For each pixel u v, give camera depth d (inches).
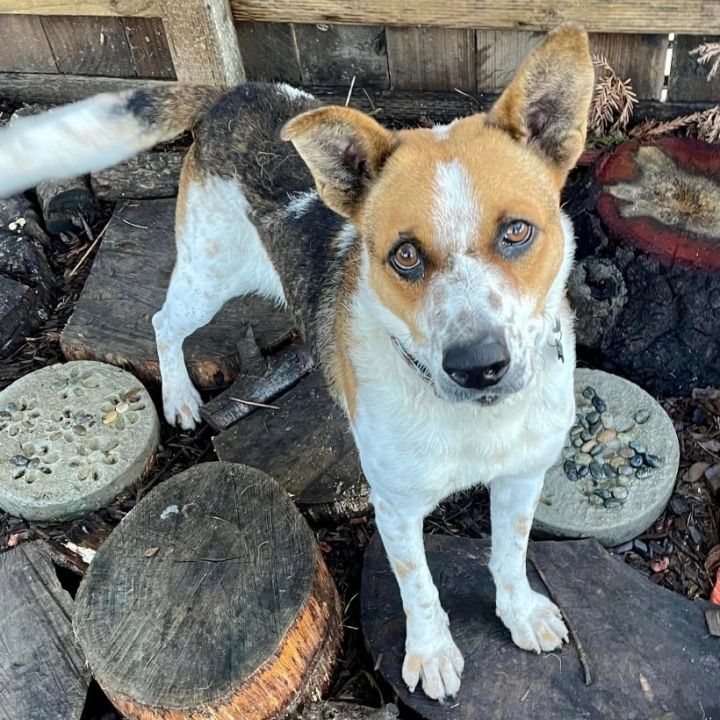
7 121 47.8
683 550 30.2
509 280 19.1
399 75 43.8
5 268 39.9
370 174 21.5
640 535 30.5
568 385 22.8
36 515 32.4
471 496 32.2
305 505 31.1
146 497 28.2
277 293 32.3
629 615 27.1
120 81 46.9
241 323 37.1
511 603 26.5
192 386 35.9
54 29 45.8
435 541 29.5
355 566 30.7
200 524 27.4
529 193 19.6
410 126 44.6
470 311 18.4
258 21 42.7
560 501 30.2
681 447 32.6
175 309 33.6
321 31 42.9
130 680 24.3
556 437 23.2
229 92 31.2
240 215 30.7
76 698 27.1
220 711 24.3
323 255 27.2
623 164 33.5
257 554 26.5
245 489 28.1
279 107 30.5
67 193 42.6
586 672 25.9
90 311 38.3
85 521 32.2
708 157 33.5
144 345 36.9
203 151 31.0
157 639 25.0
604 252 32.5
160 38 45.0
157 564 26.6
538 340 20.9
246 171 29.9
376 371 22.2
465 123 21.0
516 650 26.7
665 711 25.2
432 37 41.8
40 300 39.9
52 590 29.5
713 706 25.2
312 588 25.7
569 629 26.9
